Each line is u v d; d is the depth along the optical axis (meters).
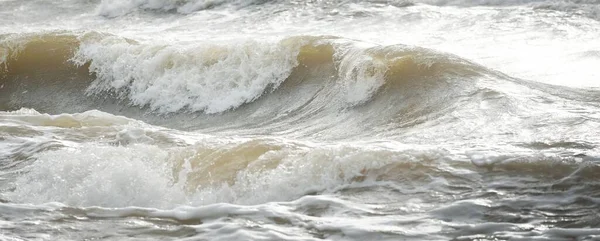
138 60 40.12
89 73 42.00
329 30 46.12
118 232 15.73
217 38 46.19
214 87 37.09
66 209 17.17
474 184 17.55
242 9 53.62
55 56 43.53
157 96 38.44
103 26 55.56
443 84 29.62
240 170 19.28
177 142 23.30
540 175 17.69
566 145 20.22
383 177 18.20
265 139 21.22
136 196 18.48
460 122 25.39
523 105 25.81
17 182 20.00
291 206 16.98
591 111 24.45
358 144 20.42
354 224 15.70
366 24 46.69
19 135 24.64
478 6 48.69
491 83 28.98
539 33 42.16
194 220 16.34
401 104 29.45
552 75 33.22
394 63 31.61
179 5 56.59
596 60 35.34
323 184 18.25
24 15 60.06
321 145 20.66
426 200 16.86
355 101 31.53
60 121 27.28
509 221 15.43
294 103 34.19
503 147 20.28
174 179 19.41
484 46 39.94
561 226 15.05
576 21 44.19
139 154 20.64
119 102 39.69
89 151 20.84
